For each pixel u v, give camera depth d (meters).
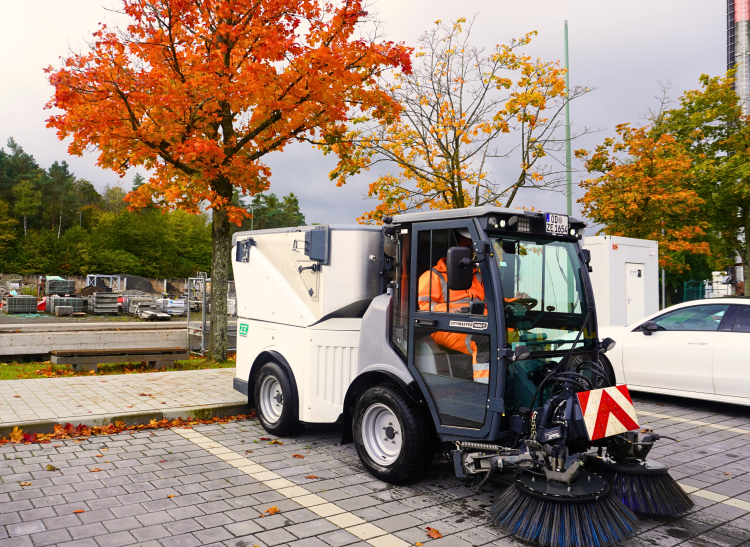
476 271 4.19
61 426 5.95
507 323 4.09
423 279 4.59
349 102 10.30
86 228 96.69
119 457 5.26
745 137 22.95
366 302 5.71
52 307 30.56
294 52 9.37
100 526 3.68
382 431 4.86
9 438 5.64
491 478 4.79
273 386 6.31
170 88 9.30
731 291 31.58
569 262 4.61
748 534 3.80
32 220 94.75
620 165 19.66
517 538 3.67
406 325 4.71
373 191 12.46
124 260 73.81
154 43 9.42
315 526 3.78
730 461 5.49
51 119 8.92
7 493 4.25
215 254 11.52
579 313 4.58
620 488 3.91
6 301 30.16
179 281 61.38
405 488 4.60
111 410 6.55
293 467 5.09
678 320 7.97
